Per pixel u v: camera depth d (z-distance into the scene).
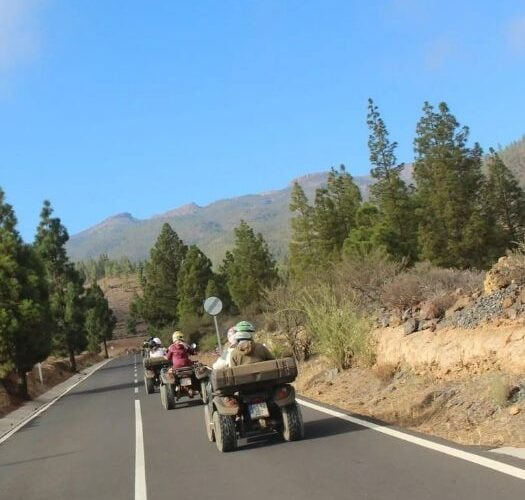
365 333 16.06
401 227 46.62
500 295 12.37
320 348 17.95
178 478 8.79
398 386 13.07
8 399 27.44
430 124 42.34
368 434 10.00
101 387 33.28
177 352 17.55
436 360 12.30
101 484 9.15
